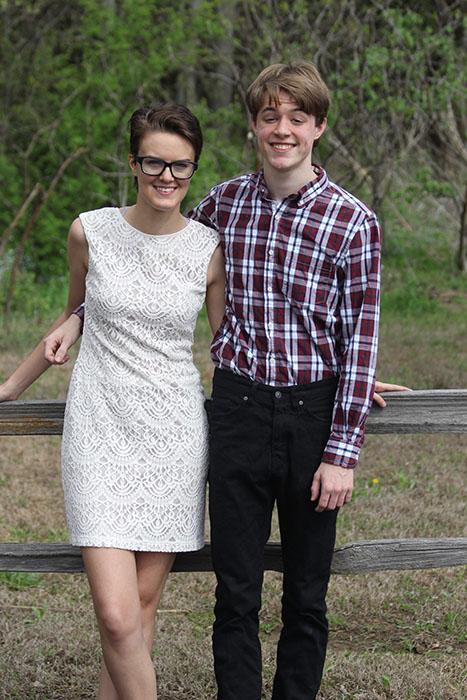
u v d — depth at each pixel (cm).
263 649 420
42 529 561
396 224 1486
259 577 316
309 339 304
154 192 302
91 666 400
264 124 303
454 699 371
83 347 314
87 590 488
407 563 354
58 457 703
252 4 1351
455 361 955
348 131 1323
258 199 310
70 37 1540
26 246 1411
